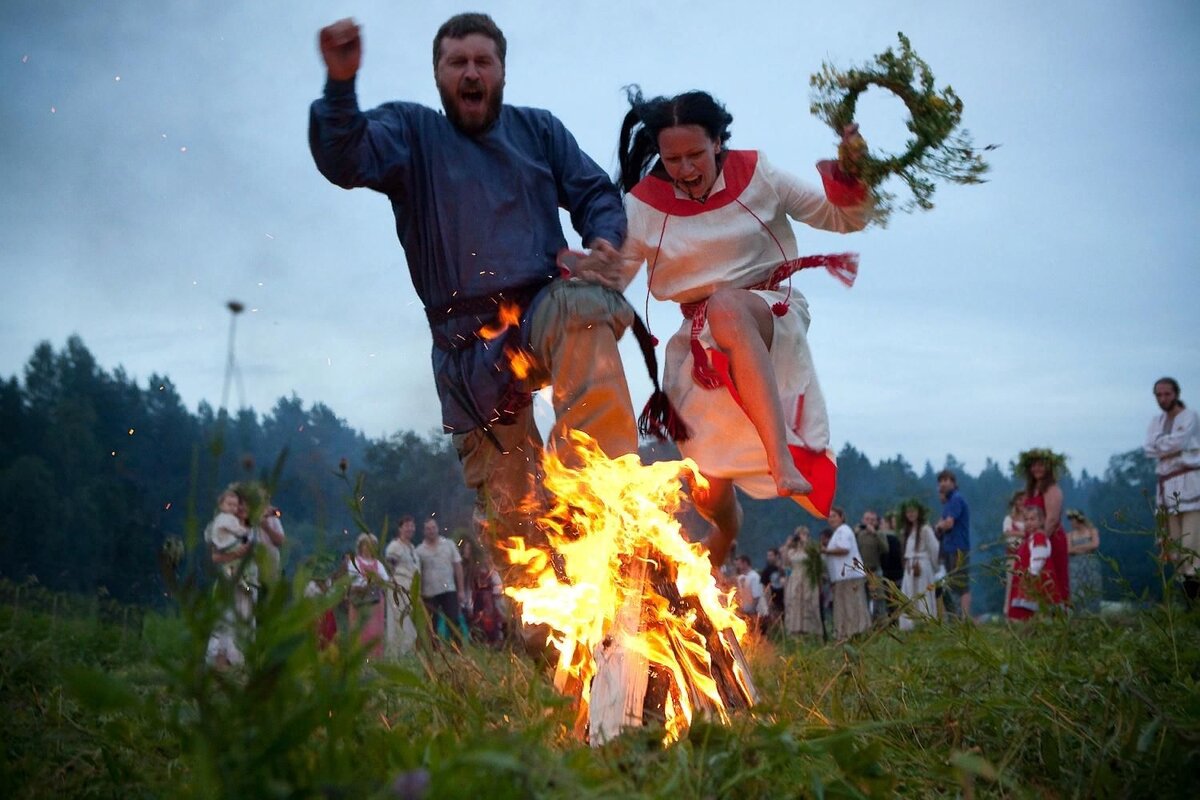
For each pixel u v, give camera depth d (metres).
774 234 4.61
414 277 4.05
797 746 2.14
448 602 9.98
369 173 3.78
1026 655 3.50
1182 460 8.80
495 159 3.99
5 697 3.14
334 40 3.54
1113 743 2.45
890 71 4.06
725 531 4.71
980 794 2.33
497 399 3.91
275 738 1.58
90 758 2.54
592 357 3.57
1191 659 3.12
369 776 1.77
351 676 1.75
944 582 3.74
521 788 1.65
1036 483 9.48
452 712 2.53
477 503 4.09
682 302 4.72
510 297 3.92
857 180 4.20
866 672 3.41
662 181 4.68
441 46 3.94
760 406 4.20
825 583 11.42
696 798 2.00
